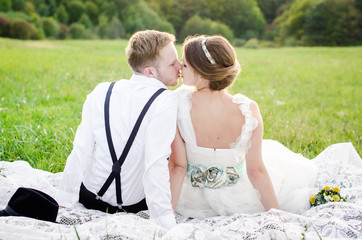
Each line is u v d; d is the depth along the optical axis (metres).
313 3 50.28
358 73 14.49
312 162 2.79
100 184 2.30
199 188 2.50
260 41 54.03
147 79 2.34
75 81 8.67
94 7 52.34
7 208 2.13
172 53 2.36
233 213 2.48
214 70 2.20
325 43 48.72
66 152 3.67
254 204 2.49
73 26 46.44
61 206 2.28
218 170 2.40
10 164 2.86
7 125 4.30
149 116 2.23
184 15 55.59
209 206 2.54
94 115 2.33
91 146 2.32
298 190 2.59
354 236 1.92
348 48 33.25
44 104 6.09
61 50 21.02
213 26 51.12
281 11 59.09
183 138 2.40
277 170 2.62
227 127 2.34
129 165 2.23
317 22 49.47
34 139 3.90
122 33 48.62
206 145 2.38
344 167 2.83
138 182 2.29
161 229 1.94
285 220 2.09
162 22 49.59
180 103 2.37
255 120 2.30
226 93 2.38
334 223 1.98
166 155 2.19
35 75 9.64
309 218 2.06
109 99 2.32
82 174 2.28
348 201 2.46
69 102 6.22
